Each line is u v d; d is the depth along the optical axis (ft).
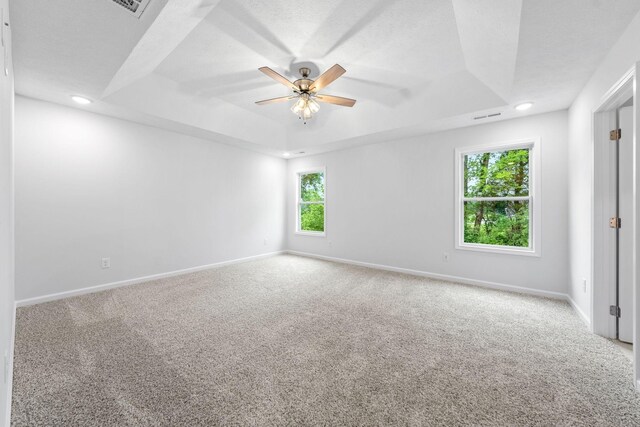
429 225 13.30
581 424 4.38
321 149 16.70
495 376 5.59
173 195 13.30
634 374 5.20
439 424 4.37
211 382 5.37
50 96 9.26
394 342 6.97
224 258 15.71
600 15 5.32
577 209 8.96
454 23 7.31
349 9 6.88
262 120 14.98
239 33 7.79
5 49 4.06
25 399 4.83
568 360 6.17
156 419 4.44
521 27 5.66
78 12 5.57
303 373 5.67
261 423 4.38
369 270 14.74
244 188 16.83
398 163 14.33
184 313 8.77
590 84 7.70
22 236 9.22
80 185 10.43
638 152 5.16
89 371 5.67
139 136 12.05
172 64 9.46
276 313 8.84
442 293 10.88
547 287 10.44
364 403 4.83
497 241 12.14
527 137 10.75
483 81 9.38
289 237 19.76
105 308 9.12
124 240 11.64
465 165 12.80
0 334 3.36
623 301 7.04
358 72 9.98
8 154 5.07
